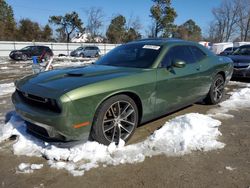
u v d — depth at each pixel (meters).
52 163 3.06
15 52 22.77
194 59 4.77
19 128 3.87
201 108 5.36
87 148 3.26
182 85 4.29
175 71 4.12
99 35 60.22
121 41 58.41
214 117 4.74
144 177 2.82
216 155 3.29
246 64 8.40
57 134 3.03
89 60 22.94
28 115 3.24
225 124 4.38
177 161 3.13
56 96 2.92
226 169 2.97
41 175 2.85
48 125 3.03
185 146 3.41
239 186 2.67
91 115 3.10
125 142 3.61
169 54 4.20
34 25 53.06
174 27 52.97
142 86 3.57
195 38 69.06
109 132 3.46
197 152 3.35
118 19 59.19
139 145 3.51
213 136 3.80
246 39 58.00
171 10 51.31
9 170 2.94
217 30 61.19
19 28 52.16
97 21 59.28
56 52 35.38
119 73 3.57
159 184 2.70
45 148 3.33
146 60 4.04
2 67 15.88
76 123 2.99
